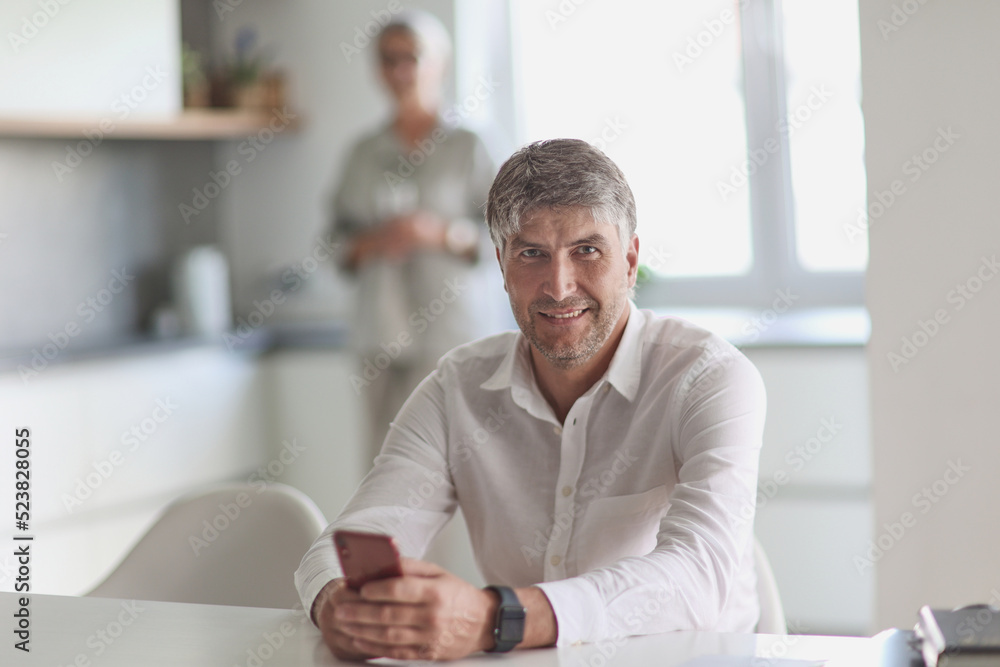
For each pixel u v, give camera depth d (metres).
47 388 2.84
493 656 1.11
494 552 1.49
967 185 1.98
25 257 3.24
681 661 1.07
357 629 1.09
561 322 1.36
